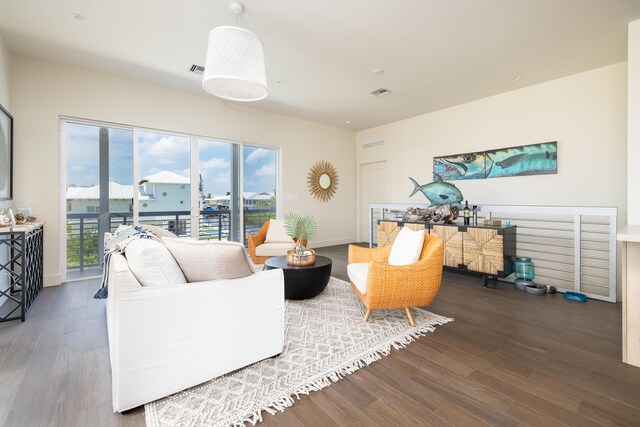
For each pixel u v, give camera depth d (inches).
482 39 115.4
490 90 168.2
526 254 164.4
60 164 139.5
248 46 86.4
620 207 135.4
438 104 192.5
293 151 226.2
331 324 93.2
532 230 162.4
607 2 92.7
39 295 123.3
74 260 146.5
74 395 60.0
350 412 55.7
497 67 139.3
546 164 155.6
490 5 95.0
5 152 115.6
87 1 93.3
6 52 118.9
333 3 94.2
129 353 54.6
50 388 62.1
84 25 106.7
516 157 166.9
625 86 133.6
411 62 134.6
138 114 157.0
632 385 63.8
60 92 136.9
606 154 138.5
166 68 142.2
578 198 146.6
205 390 61.3
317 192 242.2
